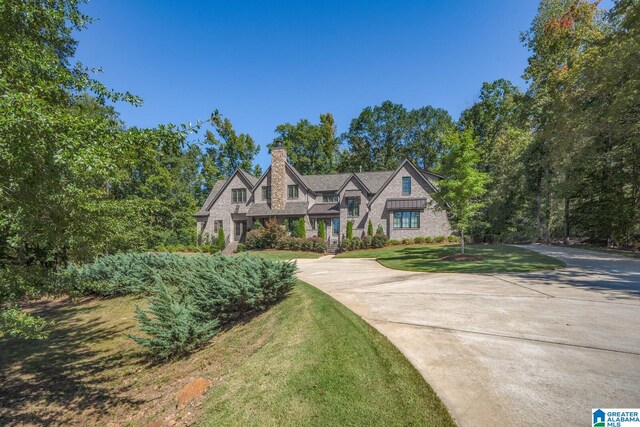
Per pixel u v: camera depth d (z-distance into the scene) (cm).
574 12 2472
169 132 466
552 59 2686
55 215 521
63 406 589
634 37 1598
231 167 5584
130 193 2867
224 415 401
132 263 1416
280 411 361
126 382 663
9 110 340
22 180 423
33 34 696
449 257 1598
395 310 664
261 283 816
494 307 663
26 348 888
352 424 312
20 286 645
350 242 2691
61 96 691
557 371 375
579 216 2348
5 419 557
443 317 602
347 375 402
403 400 333
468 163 1634
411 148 5572
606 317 579
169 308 739
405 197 2820
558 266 1223
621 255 1595
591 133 1888
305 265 1745
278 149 3164
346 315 626
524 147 2817
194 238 3397
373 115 5716
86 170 409
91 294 1411
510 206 3011
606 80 1705
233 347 679
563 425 276
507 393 330
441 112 5478
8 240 495
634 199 1991
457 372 379
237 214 3303
